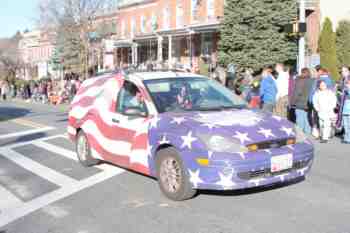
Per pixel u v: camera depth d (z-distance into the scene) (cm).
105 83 821
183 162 588
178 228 523
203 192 653
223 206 591
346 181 703
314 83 1155
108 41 2544
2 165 920
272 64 2464
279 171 574
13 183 767
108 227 537
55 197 671
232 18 2564
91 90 862
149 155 655
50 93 3472
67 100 3269
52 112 2327
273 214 555
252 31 2503
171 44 3622
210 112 643
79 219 570
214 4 3300
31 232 531
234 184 550
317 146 1031
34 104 3338
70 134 910
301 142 604
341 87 1198
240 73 2262
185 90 710
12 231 536
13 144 1202
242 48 2570
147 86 703
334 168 796
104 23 3809
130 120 706
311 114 1179
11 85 4900
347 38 2786
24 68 6388
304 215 548
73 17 3616
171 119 627
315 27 2941
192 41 3453
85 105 859
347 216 543
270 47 2470
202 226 525
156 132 635
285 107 1284
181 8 3684
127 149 713
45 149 1096
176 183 612
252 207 583
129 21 4397
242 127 579
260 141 562
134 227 534
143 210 593
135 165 696
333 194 632
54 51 4631
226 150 552
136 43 4041
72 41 3703
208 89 731
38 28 3884
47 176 808
